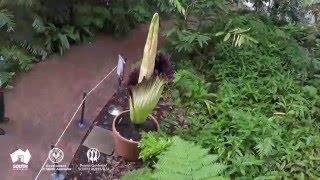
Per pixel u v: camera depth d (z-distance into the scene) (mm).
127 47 5465
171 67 3693
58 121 4152
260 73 4801
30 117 4145
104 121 4234
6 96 4352
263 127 3916
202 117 4160
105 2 5477
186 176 2619
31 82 4586
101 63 5082
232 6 5891
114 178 3646
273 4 5852
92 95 4539
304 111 4270
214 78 4789
